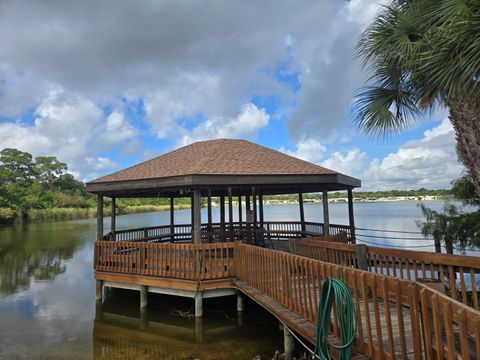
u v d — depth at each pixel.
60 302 10.48
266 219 43.38
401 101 5.61
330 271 4.20
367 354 3.58
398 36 4.91
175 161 11.21
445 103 4.80
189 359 6.42
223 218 15.04
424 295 2.79
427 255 5.09
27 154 66.75
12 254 20.28
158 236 13.70
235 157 10.83
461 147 4.41
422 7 4.70
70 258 18.84
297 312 5.13
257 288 6.89
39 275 14.57
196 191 8.90
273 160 11.05
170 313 8.98
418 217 40.50
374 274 3.45
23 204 50.56
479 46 3.54
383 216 43.50
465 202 9.35
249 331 7.70
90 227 39.94
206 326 8.02
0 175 51.69
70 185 74.88
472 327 2.25
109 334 7.77
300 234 13.85
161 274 8.75
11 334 7.81
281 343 7.06
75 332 7.93
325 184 10.47
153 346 7.08
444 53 3.98
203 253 8.34
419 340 2.87
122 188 9.75
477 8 3.78
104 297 10.50
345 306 3.58
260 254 6.72
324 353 3.82
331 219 39.00
